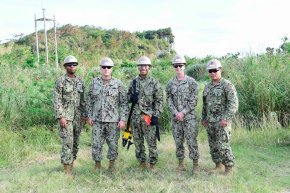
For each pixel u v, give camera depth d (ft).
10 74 34.14
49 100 30.81
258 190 17.65
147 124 20.47
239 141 27.94
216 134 20.17
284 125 31.45
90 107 20.80
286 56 36.06
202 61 71.77
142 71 20.62
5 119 29.04
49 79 36.76
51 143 27.43
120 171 20.89
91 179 19.77
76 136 21.08
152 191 17.89
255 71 32.91
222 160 20.02
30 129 28.73
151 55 139.54
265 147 26.78
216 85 19.92
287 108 31.76
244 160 23.29
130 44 152.35
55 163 23.17
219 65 19.74
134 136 21.16
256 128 30.35
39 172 20.94
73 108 20.44
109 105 20.49
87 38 142.82
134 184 18.71
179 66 20.66
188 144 20.75
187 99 20.62
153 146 21.07
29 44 115.24
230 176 19.66
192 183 18.58
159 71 45.29
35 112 30.04
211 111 20.07
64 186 18.83
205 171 21.27
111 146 20.76
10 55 49.70
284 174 20.88
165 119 31.96
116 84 20.65
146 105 20.75
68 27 145.89
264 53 36.24
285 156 24.43
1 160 23.73
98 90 20.48
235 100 19.49
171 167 22.03
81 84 20.77
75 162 23.24
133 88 20.86
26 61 47.24
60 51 82.43
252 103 32.14
